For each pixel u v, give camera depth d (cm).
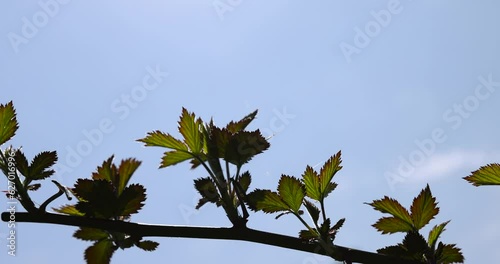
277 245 69
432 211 70
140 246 71
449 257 68
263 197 71
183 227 69
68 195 69
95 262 72
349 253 68
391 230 70
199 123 75
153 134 74
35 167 70
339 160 72
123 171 74
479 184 69
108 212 70
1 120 71
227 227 69
